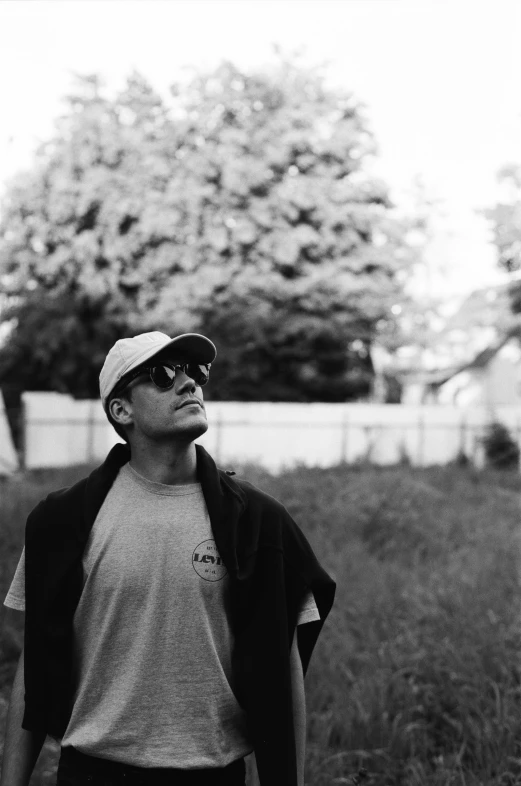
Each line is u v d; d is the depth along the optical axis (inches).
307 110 1135.6
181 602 79.7
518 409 987.9
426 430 986.7
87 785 79.4
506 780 146.9
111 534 81.4
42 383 1195.3
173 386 82.6
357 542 373.4
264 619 81.2
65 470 687.1
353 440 982.4
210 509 81.7
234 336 1088.8
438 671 188.7
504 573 296.2
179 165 1119.6
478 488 596.1
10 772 85.2
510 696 174.6
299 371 1143.0
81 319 1126.4
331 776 148.3
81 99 1132.5
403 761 158.1
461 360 1301.7
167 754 78.2
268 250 1101.7
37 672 83.1
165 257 1077.8
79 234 1107.3
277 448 972.6
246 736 82.2
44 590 82.2
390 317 1152.2
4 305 1140.5
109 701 80.2
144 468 84.7
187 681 79.4
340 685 189.9
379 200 1169.4
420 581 293.7
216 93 1147.3
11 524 361.7
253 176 1091.3
